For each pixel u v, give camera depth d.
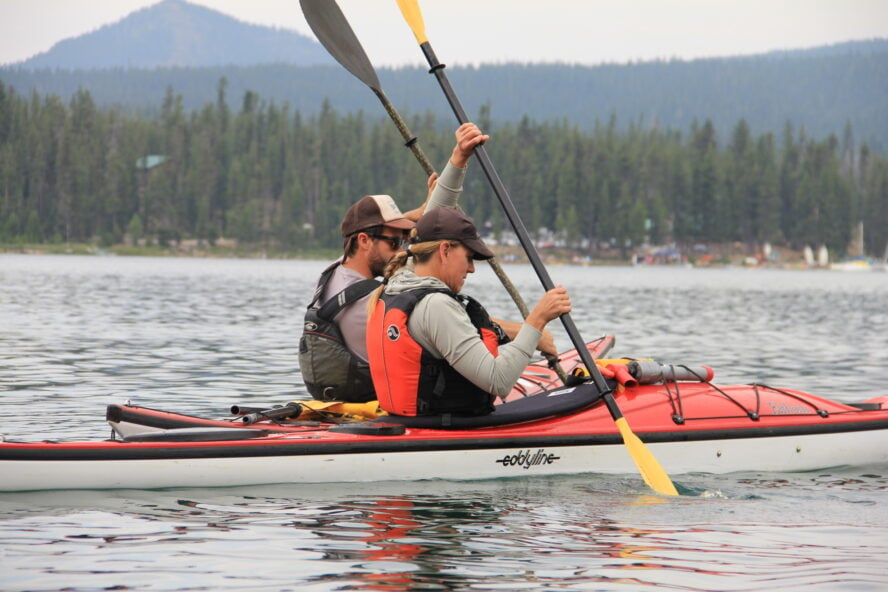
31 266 134.88
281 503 9.58
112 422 10.67
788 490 10.69
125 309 45.75
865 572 7.68
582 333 34.81
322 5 13.07
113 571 7.53
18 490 9.57
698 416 11.60
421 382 10.42
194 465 9.94
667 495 10.27
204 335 32.09
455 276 10.41
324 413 11.48
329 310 11.48
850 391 20.42
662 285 113.88
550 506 9.71
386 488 10.26
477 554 8.05
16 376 20.56
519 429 10.91
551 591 7.20
